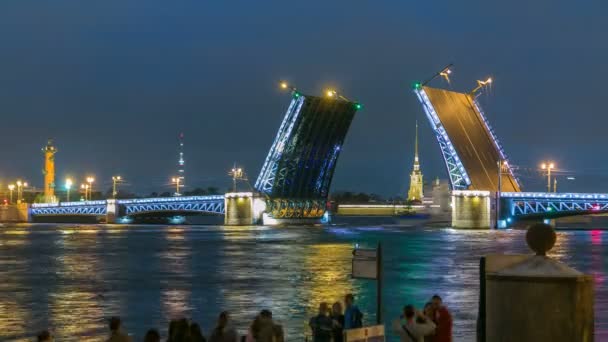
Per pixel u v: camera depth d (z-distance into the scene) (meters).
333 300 36.09
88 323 29.25
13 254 77.88
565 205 171.50
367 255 16.98
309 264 62.09
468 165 158.38
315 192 174.50
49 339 13.62
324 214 188.25
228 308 33.44
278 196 171.50
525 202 172.25
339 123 150.25
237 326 27.83
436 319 13.84
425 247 91.62
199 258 71.00
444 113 145.88
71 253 79.81
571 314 5.71
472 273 52.69
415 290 40.53
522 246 93.56
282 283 45.38
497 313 5.88
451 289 41.19
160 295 39.31
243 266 60.19
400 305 33.78
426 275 50.97
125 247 91.62
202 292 40.66
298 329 26.59
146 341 12.79
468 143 154.75
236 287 43.12
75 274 53.38
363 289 41.34
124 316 31.27
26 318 30.75
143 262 65.50
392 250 85.31
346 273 52.56
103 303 36.06
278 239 115.06
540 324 5.75
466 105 150.38
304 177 166.75
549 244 6.16
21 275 52.38
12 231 160.38
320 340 16.70
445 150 155.50
